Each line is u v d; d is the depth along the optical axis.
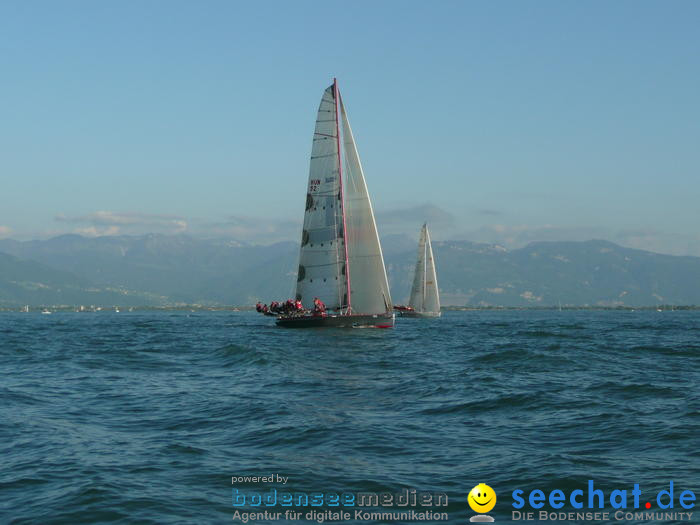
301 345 50.88
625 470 14.85
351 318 63.88
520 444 17.45
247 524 11.77
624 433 18.58
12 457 16.28
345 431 18.88
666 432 18.53
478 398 24.45
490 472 14.82
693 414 21.09
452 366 36.44
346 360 39.78
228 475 14.62
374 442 17.62
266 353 41.28
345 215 64.62
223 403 23.94
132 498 13.02
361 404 23.53
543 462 15.54
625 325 120.31
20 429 19.58
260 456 16.27
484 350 48.69
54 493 13.38
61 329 97.94
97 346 55.62
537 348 50.69
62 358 43.38
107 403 24.41
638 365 37.50
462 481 14.16
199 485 13.91
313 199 65.62
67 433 19.06
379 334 61.38
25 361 41.44
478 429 19.30
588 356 42.66
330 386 28.28
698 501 12.63
